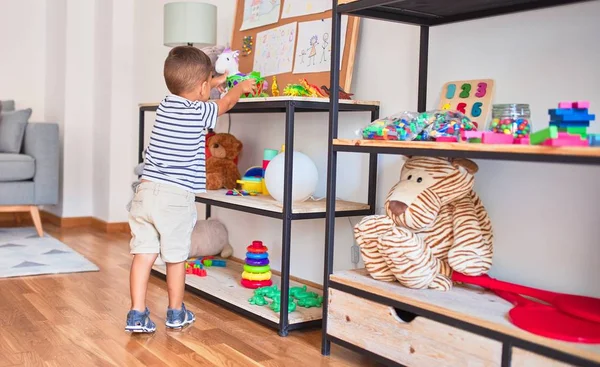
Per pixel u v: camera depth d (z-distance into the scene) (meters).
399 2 1.83
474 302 1.64
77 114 4.39
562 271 1.75
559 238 1.76
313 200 2.48
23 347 1.93
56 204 4.26
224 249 3.17
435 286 1.77
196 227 3.08
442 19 2.04
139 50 4.12
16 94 4.68
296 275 2.77
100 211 4.33
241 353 1.94
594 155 1.24
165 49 3.78
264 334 2.13
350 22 2.41
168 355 1.90
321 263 2.62
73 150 4.39
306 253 2.71
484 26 1.95
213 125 2.14
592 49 1.67
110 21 4.16
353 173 2.47
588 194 1.69
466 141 1.60
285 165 2.08
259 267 2.55
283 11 2.77
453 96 2.01
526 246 1.84
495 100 1.91
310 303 2.30
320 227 2.63
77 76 4.38
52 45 4.61
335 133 1.91
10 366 1.78
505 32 1.89
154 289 2.67
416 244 1.73
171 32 3.12
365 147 1.78
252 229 3.06
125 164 4.22
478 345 1.48
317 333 2.16
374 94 2.38
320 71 2.51
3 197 3.69
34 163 3.78
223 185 2.91
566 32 1.73
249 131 3.12
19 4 4.66
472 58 1.99
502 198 1.91
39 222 3.85
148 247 2.09
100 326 2.16
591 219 1.68
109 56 4.18
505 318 1.49
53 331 2.09
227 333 2.13
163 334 2.10
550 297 1.62
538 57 1.80
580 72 1.70
